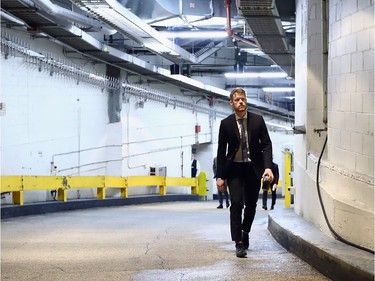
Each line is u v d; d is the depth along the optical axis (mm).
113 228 11086
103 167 20953
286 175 14156
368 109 6047
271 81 28641
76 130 19234
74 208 17656
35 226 11812
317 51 9242
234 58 26250
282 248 7621
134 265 6395
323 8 8984
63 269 6199
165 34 17031
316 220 7836
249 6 11461
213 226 11180
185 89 25812
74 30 16000
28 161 16641
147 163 23562
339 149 7020
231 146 6855
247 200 7094
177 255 7105
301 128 9352
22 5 13242
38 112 17078
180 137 25781
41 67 17078
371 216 5645
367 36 6086
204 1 14945
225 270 5953
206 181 26609
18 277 5770
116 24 14305
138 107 22875
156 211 17031
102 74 20906
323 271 5688
